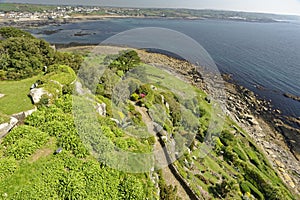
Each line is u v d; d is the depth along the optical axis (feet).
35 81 62.75
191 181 47.57
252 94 118.62
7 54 69.51
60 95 52.16
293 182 65.16
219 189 49.65
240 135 79.51
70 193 31.83
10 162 34.45
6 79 63.82
